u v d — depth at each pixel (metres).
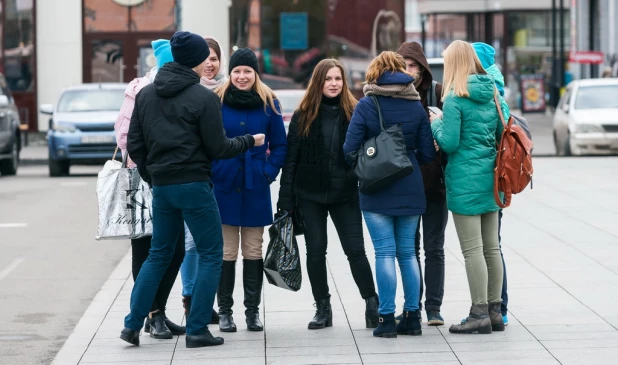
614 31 82.38
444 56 13.39
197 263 14.36
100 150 39.03
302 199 14.11
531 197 27.91
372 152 13.11
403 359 12.34
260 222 14.09
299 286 14.17
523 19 100.62
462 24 107.31
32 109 59.28
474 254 13.52
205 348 13.16
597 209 25.44
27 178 39.75
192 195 12.82
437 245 14.15
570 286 16.48
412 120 13.37
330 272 18.30
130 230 13.41
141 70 58.72
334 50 37.50
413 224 13.61
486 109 13.36
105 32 58.69
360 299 16.03
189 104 12.78
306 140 14.01
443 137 13.22
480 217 13.60
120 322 14.94
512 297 15.79
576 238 21.22
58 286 18.58
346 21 37.78
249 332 14.05
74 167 47.06
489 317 13.65
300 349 12.97
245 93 13.98
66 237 24.31
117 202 13.44
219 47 14.63
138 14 58.59
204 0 51.91
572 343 12.92
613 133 42.25
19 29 59.00
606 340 13.02
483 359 12.24
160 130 12.82
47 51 58.94
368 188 13.20
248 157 14.03
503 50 100.75
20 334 14.97
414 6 131.62
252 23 37.28
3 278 19.36
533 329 13.73
